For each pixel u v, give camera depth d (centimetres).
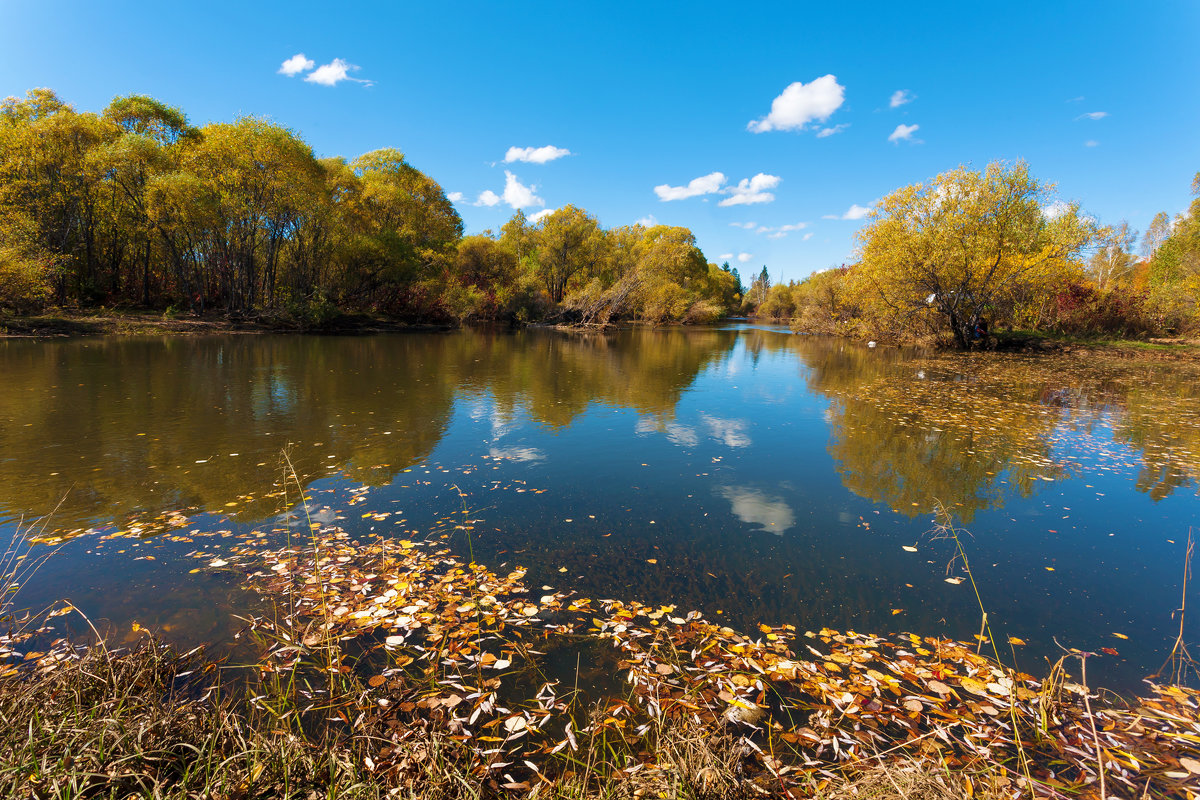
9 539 440
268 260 2933
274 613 338
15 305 2073
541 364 1806
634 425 923
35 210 2331
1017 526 513
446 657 299
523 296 4288
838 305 3806
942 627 345
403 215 3625
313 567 399
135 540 442
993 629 344
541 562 426
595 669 293
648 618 346
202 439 752
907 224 2394
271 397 1064
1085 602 378
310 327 2845
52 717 227
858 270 2828
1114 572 423
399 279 3281
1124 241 4112
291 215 2786
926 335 2769
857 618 354
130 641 307
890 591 390
